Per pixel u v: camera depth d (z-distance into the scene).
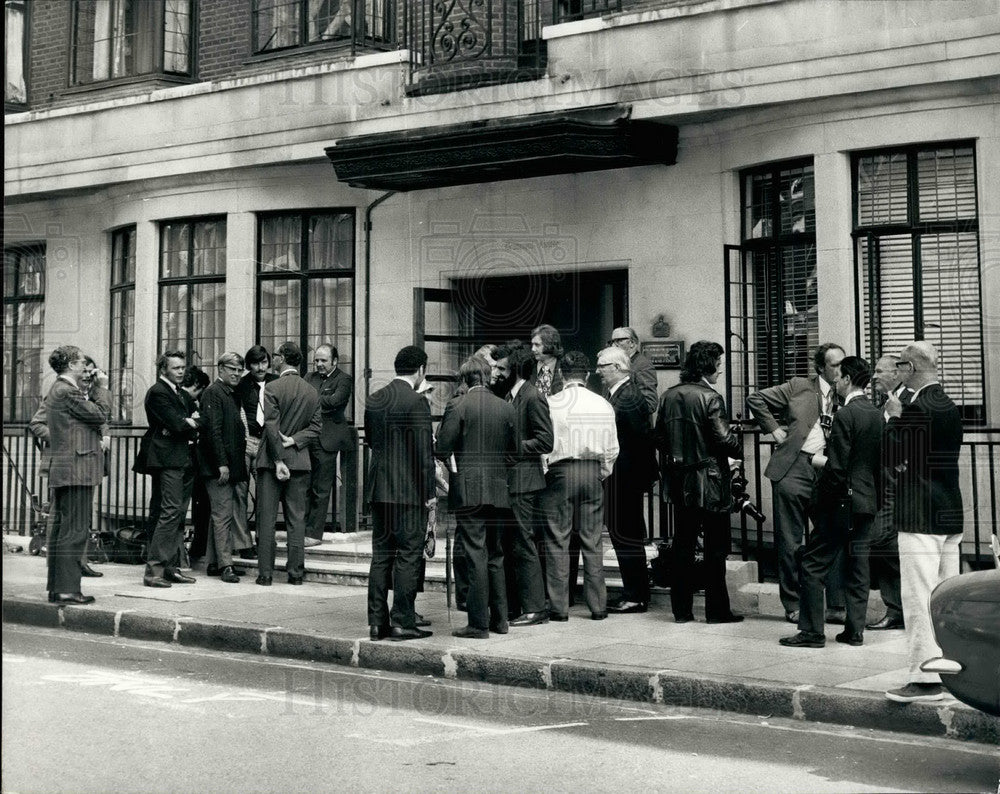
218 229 13.28
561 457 8.81
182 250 13.50
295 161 12.36
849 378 7.62
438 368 11.84
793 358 9.97
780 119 9.77
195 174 13.14
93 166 13.73
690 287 10.49
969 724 6.00
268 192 12.81
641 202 10.79
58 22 14.48
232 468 10.92
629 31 10.27
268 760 5.62
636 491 9.09
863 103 9.28
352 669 8.12
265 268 13.00
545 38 10.72
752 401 8.60
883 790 5.12
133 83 13.63
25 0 14.70
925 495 6.29
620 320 11.21
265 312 12.98
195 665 8.20
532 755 5.77
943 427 6.36
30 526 13.16
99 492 12.27
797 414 8.51
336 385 11.09
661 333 10.62
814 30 9.38
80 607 9.71
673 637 8.21
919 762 5.61
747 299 10.30
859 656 7.49
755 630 8.45
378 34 12.42
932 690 6.25
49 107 14.38
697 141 10.45
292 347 10.84
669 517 10.07
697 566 9.05
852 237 9.45
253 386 11.55
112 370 14.08
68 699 7.02
